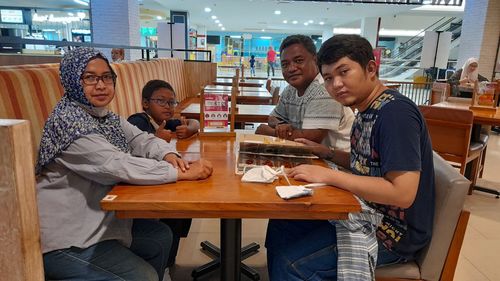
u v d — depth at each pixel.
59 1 11.05
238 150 1.44
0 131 0.51
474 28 7.83
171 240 1.62
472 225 2.75
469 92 5.03
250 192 1.07
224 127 1.92
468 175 3.43
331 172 1.17
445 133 2.91
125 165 1.11
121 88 2.79
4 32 4.98
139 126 1.85
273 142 1.41
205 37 20.03
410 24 15.87
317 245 1.24
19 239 0.54
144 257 1.53
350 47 1.18
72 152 1.14
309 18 14.65
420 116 1.18
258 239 2.44
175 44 8.79
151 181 1.10
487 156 4.91
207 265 2.02
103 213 1.24
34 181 0.56
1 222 0.54
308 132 1.68
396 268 1.29
